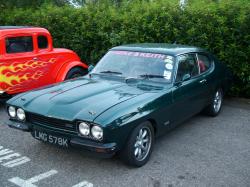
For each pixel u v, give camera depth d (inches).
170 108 227.3
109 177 196.5
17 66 315.6
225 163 218.2
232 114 316.2
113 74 245.8
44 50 340.8
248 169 211.0
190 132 269.1
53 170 203.3
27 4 542.0
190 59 261.3
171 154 228.7
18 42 318.0
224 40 345.4
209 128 278.8
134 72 241.3
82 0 540.4
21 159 216.5
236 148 241.6
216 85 293.1
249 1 350.6
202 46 352.2
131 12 395.2
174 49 255.0
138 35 379.9
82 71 375.6
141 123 203.0
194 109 263.0
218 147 242.5
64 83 239.6
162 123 222.7
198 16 354.9
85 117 185.3
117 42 392.8
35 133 206.5
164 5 378.6
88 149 185.6
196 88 258.2
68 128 192.2
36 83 335.3
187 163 216.5
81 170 203.8
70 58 365.7
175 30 359.6
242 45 340.2
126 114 192.1
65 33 442.0
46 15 454.6
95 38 418.0
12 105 214.1
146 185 189.6
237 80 356.5
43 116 197.3
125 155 200.1
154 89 224.7
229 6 346.3
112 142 186.7
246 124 290.7
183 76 243.4
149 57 247.3
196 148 239.5
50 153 224.8
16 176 195.8
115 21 400.5
